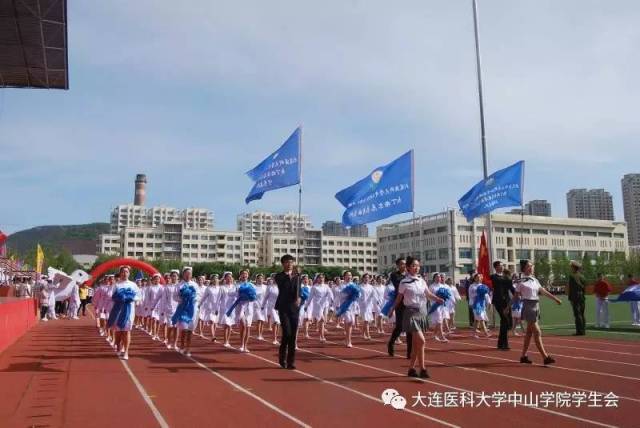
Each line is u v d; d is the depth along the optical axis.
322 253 150.38
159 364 12.14
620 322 24.64
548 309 36.03
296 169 18.27
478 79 21.84
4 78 20.03
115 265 36.22
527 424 6.88
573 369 10.99
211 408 7.72
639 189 159.12
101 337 18.92
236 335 20.33
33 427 6.75
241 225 194.75
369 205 19.44
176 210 188.62
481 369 11.12
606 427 6.73
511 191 21.14
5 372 10.91
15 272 40.91
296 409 7.66
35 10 16.09
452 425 6.85
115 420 7.08
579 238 111.94
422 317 10.23
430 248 104.19
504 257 102.75
